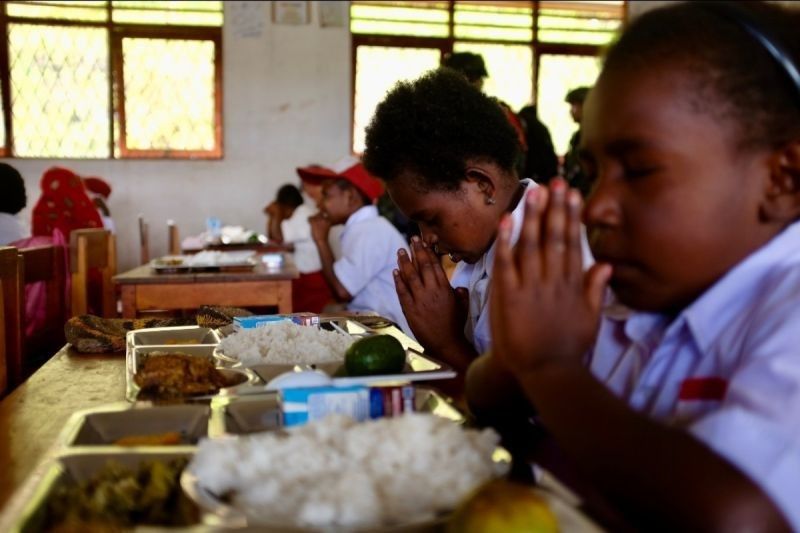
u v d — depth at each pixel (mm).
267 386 965
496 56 6375
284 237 4992
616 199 642
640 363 771
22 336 1802
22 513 600
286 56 6293
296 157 6406
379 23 6328
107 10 6000
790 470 529
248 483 633
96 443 855
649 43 633
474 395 938
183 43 6172
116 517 619
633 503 547
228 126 6309
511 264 648
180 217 6336
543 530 521
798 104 620
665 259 638
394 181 1305
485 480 649
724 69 607
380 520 573
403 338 1493
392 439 692
